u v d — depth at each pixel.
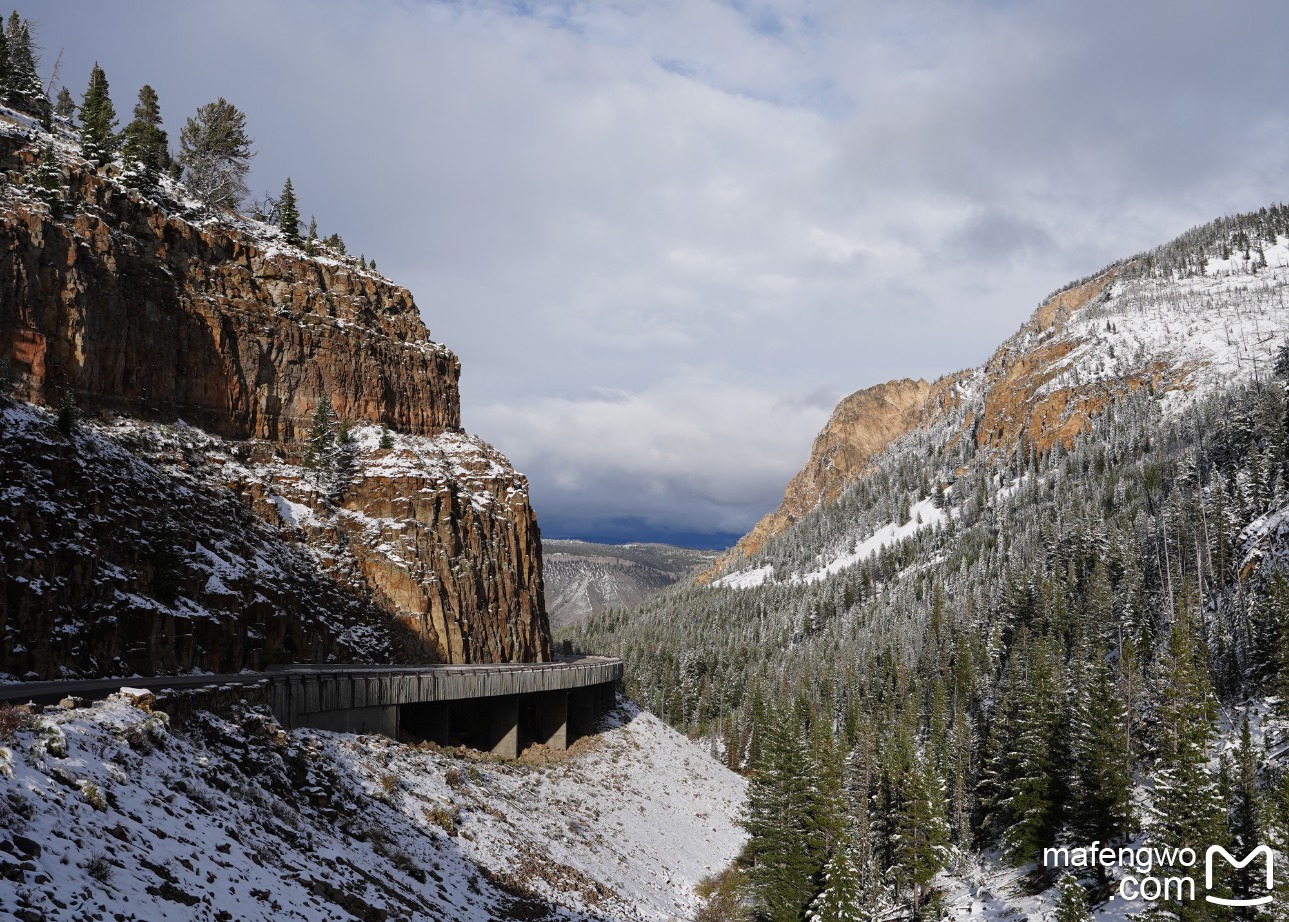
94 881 15.29
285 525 64.31
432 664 69.12
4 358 49.75
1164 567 122.94
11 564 37.47
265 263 75.56
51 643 38.09
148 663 43.25
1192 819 48.16
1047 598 123.06
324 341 76.31
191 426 64.31
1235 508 117.00
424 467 77.12
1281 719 70.00
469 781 50.59
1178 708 68.06
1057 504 194.75
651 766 79.81
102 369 56.75
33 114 72.50
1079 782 60.47
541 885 40.00
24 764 18.39
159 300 62.88
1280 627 76.81
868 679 144.25
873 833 66.75
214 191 83.25
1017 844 64.06
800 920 53.72
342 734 46.62
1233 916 43.91
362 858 29.84
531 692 70.56
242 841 22.56
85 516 43.56
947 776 81.19
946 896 64.75
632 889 48.75
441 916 28.58
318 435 71.44
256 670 51.56
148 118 93.25
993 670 114.44
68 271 54.78
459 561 76.12
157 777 23.17
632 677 164.62
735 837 71.69
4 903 12.86
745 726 134.12
